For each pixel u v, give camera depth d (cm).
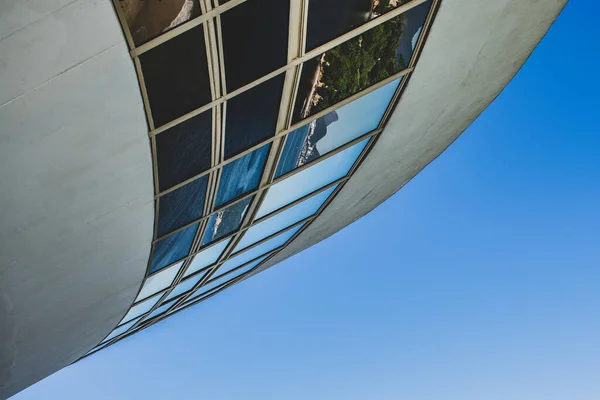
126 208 1595
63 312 2139
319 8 1347
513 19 1827
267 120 1576
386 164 2453
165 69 1215
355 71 1608
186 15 1144
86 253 1741
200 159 1559
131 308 2591
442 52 1773
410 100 1939
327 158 2012
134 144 1349
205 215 1919
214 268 2638
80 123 1223
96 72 1132
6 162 1232
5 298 1794
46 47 1045
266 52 1352
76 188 1407
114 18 1053
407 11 1523
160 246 1983
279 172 1906
